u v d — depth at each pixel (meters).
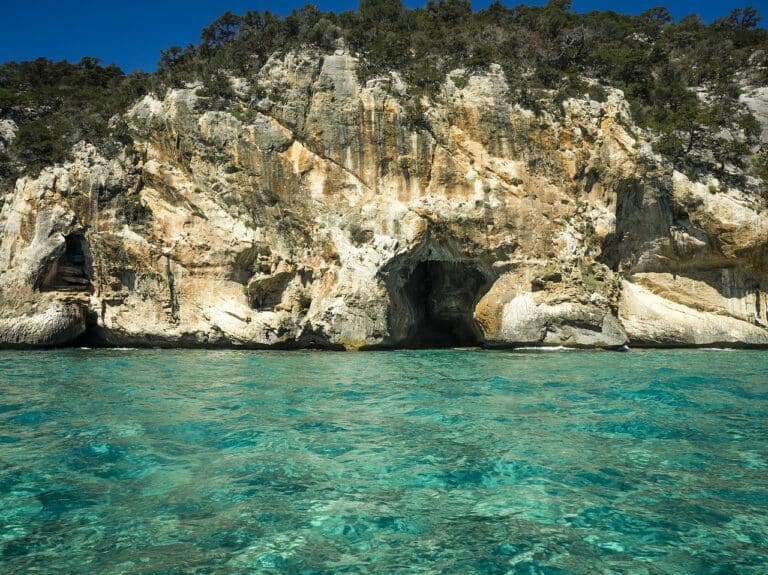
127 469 8.79
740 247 30.95
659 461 9.09
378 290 30.06
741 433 10.81
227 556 6.03
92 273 32.91
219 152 32.19
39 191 32.59
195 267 31.52
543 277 30.17
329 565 5.85
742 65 47.50
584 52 38.50
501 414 12.51
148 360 24.36
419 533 6.57
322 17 36.50
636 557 6.01
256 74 33.91
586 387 16.14
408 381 17.55
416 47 36.19
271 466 8.89
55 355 26.86
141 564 5.84
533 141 31.94
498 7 44.97
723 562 5.90
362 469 8.73
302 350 30.00
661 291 32.44
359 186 31.64
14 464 9.04
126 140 33.44
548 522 6.86
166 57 38.69
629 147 31.92
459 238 30.75
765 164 35.50
